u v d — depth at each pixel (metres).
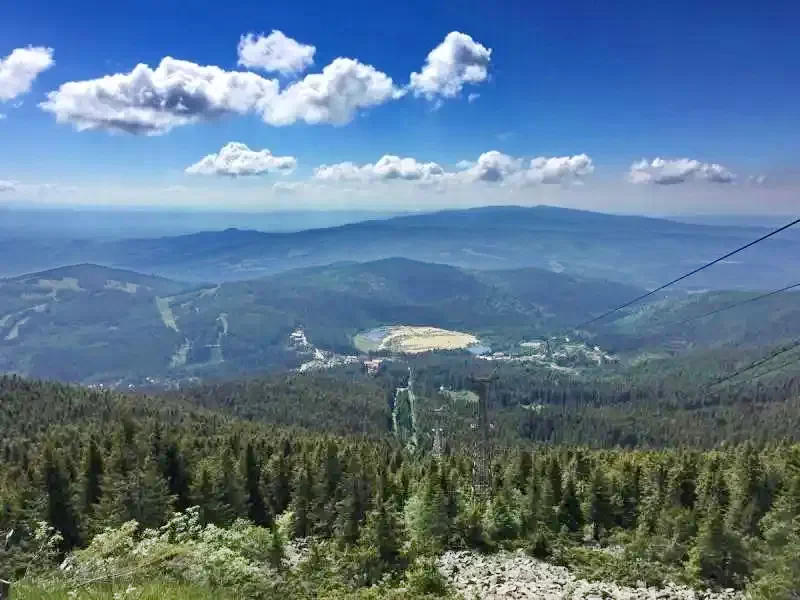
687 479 68.81
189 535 21.08
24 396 158.88
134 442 81.19
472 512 56.91
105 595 12.97
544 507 63.06
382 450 126.75
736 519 58.00
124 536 16.22
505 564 45.59
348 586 31.34
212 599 15.10
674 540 47.66
